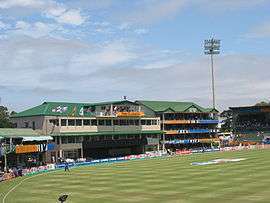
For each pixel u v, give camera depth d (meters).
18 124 117.62
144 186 52.19
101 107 124.69
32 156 100.94
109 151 127.06
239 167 71.62
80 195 47.12
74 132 114.75
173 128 150.25
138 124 134.88
